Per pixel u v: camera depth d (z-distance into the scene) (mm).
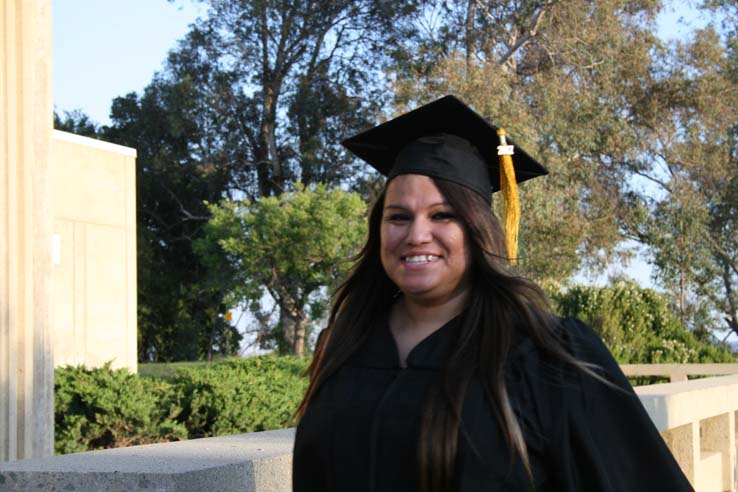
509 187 2467
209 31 35281
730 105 31000
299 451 2285
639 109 30672
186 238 34469
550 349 2117
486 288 2252
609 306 14281
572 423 2072
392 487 2078
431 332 2287
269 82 35250
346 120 35000
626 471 2084
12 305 5465
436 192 2285
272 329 32969
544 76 28578
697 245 30562
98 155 13461
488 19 30422
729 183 31828
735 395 5723
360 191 33875
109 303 13508
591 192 29984
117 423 7145
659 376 11023
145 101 35625
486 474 2018
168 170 34969
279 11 34844
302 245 25328
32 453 5555
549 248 26016
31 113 5633
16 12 5590
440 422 2051
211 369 8734
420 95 25906
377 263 2494
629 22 30641
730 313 33250
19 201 5582
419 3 32562
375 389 2219
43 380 5660
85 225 13164
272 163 35062
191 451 2695
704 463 5453
